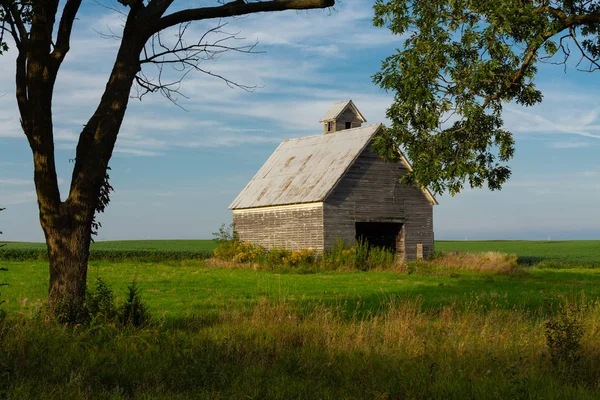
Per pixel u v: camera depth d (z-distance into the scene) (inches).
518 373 358.0
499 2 699.4
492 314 557.0
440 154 810.8
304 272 1502.2
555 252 3319.4
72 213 522.6
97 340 440.8
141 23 524.1
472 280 1322.6
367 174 1716.3
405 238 1749.5
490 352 405.1
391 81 817.5
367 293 976.9
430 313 616.1
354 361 400.5
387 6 821.9
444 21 781.3
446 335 469.1
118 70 527.8
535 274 1596.9
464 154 812.0
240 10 513.7
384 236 1840.6
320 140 1974.7
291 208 1744.6
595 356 402.9
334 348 437.1
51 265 521.7
